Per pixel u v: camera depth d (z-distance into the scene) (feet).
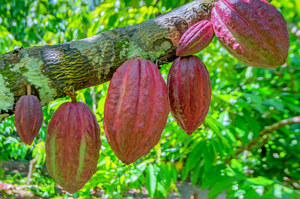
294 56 6.64
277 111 6.44
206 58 5.91
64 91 2.18
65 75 2.17
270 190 3.82
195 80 2.18
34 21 7.77
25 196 6.68
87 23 6.70
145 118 1.96
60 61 2.16
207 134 4.99
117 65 2.23
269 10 2.09
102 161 4.20
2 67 2.10
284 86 7.30
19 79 2.11
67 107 2.15
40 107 2.09
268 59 2.09
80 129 2.10
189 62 2.20
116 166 4.48
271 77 7.03
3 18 8.84
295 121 5.83
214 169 4.93
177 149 5.87
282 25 2.09
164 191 4.51
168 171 4.65
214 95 5.21
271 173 6.44
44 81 2.14
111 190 4.26
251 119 5.44
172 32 2.27
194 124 2.27
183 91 2.18
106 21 5.26
